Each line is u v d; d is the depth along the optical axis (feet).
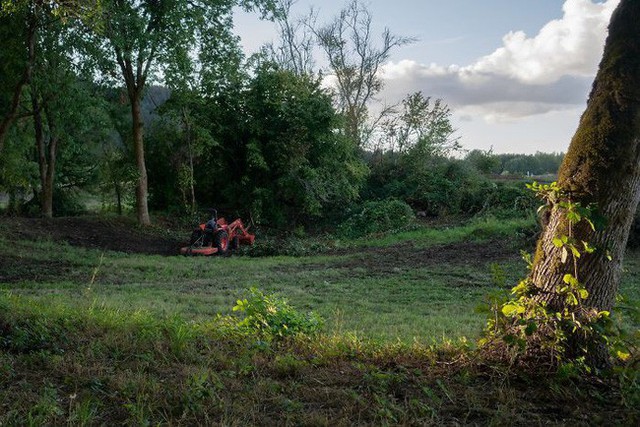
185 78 84.43
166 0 76.69
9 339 18.98
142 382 15.29
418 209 112.16
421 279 51.13
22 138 95.96
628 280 46.26
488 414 14.11
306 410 14.39
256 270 58.39
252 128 98.68
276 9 85.35
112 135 107.04
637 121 16.29
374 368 17.46
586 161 16.55
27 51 70.95
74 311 24.58
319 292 44.80
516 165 157.38
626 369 15.26
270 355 19.93
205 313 34.40
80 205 116.57
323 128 101.14
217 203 107.65
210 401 14.38
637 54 16.38
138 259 63.87
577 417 13.94
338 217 106.63
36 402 13.65
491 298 17.52
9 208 105.70
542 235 17.69
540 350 16.62
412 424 13.41
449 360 18.44
